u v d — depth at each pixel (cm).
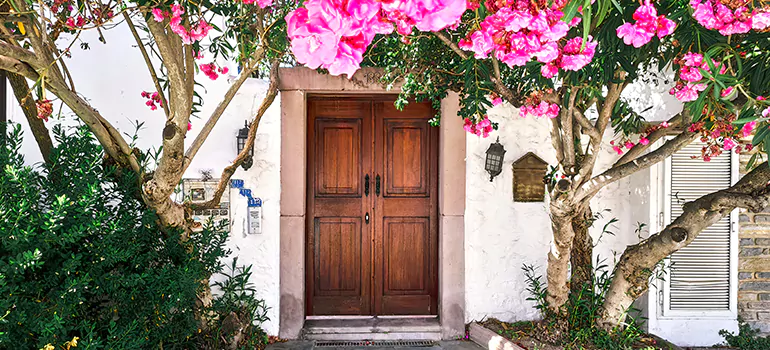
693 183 464
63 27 309
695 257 468
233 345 401
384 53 409
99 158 343
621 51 272
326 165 496
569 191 371
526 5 140
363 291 504
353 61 98
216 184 445
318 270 501
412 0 93
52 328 271
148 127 435
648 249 383
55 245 312
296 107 452
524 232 477
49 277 299
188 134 440
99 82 429
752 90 250
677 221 374
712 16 182
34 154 418
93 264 311
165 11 254
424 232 503
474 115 383
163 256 357
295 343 457
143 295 338
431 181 499
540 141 476
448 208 469
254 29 340
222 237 393
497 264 475
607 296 410
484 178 472
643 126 432
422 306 504
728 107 275
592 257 481
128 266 340
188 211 380
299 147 455
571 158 376
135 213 344
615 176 364
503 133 473
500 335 439
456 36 338
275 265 457
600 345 396
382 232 502
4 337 261
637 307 488
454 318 474
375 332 474
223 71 345
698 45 238
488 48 146
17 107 416
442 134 468
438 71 380
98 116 315
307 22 95
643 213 466
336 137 495
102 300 348
